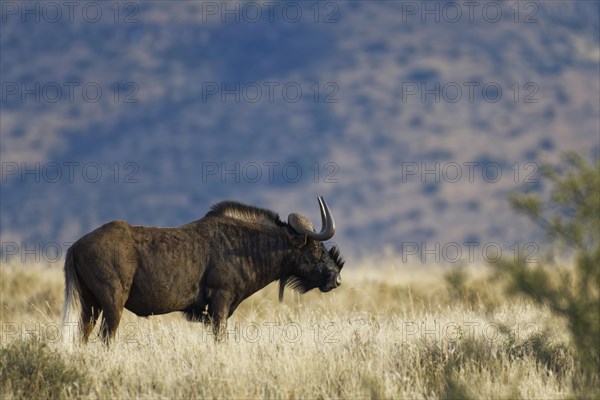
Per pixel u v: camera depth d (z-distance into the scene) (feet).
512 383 109.60
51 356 116.57
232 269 141.18
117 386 110.73
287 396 108.37
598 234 104.83
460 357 120.67
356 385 111.04
